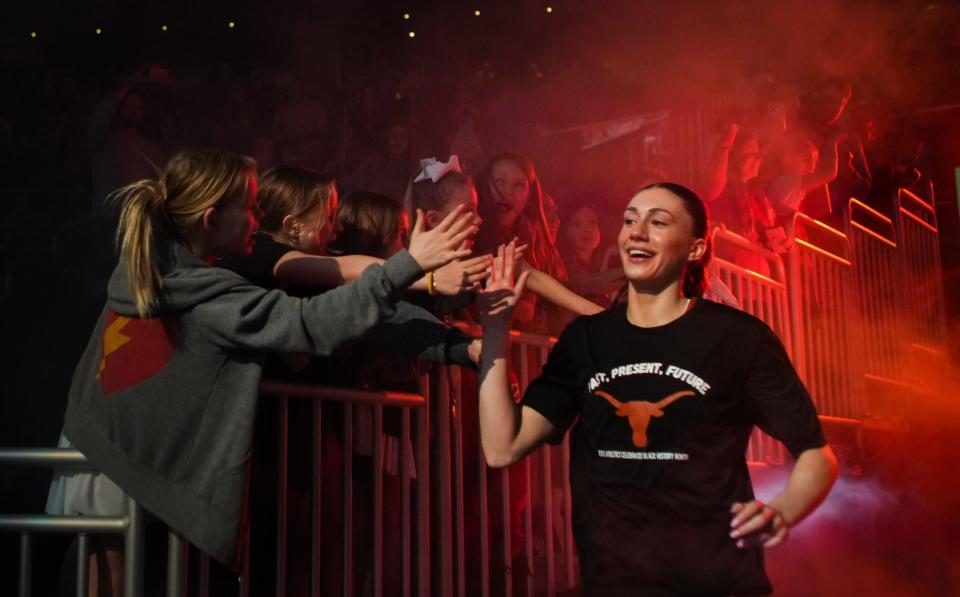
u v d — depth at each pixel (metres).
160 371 2.50
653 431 2.27
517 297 2.55
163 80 6.27
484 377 2.48
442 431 3.55
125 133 6.17
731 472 2.27
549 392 2.46
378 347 3.12
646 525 2.26
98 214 6.14
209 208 2.64
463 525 3.62
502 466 2.44
